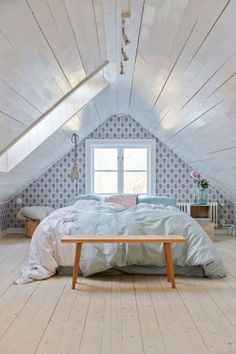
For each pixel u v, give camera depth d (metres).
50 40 2.40
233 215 7.74
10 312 3.31
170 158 7.78
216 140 4.48
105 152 7.84
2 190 6.22
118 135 7.76
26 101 3.11
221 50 2.39
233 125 3.56
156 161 7.79
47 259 4.50
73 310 3.37
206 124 4.19
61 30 2.39
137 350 2.59
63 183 7.79
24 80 2.66
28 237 7.15
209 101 3.42
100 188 7.86
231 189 6.72
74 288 4.04
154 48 3.18
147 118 6.62
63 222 4.76
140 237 4.13
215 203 7.64
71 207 5.99
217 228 7.78
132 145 7.77
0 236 7.19
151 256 4.43
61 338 2.78
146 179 7.84
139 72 4.21
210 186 7.80
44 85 3.10
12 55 2.19
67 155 7.76
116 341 2.73
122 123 7.77
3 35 1.94
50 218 4.91
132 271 4.56
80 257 4.43
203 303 3.57
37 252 4.59
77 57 3.14
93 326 3.01
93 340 2.75
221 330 2.94
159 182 7.80
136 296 3.78
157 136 7.55
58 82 3.34
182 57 2.93
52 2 1.97
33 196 7.76
